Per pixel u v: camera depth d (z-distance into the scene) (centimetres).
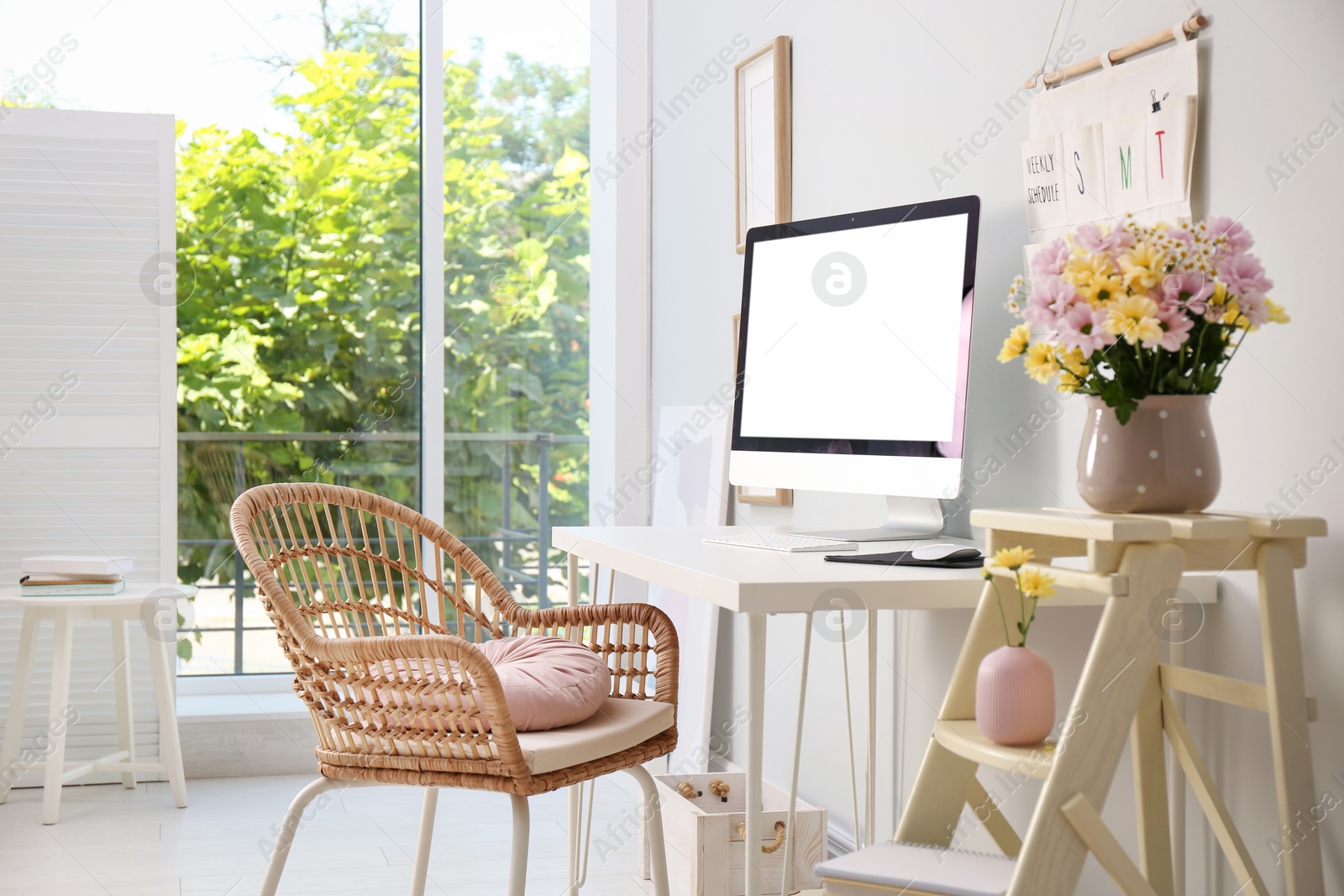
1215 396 141
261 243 350
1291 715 117
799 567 148
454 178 360
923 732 200
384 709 145
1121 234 119
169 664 302
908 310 175
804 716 249
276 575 161
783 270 204
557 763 140
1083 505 162
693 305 322
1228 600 137
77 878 233
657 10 355
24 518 305
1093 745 113
